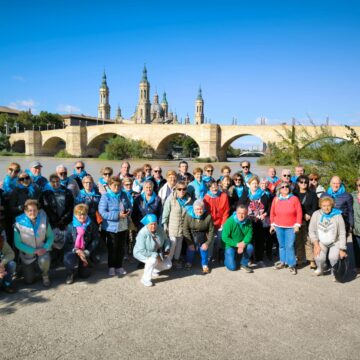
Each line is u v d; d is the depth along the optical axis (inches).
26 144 4256.9
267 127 3016.7
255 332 190.2
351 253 346.0
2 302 223.6
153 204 309.9
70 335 184.4
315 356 168.7
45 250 249.1
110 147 3233.3
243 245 283.6
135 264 304.8
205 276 276.8
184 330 191.3
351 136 519.8
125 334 186.2
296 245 314.2
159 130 3577.8
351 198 294.0
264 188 328.2
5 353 167.2
